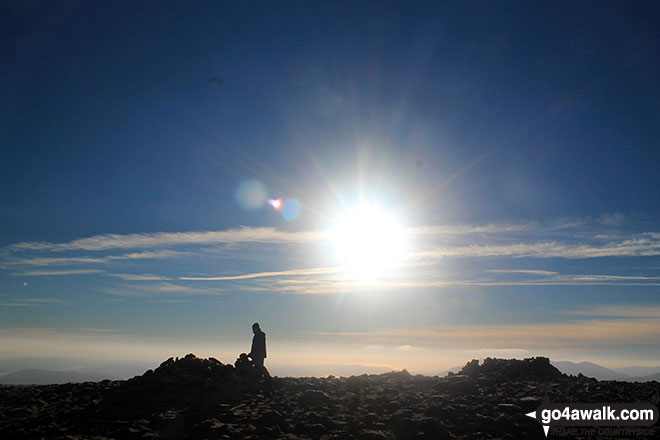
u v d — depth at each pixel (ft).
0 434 41.73
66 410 50.19
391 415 52.29
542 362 83.41
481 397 60.85
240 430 45.24
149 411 51.44
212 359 71.46
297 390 66.85
